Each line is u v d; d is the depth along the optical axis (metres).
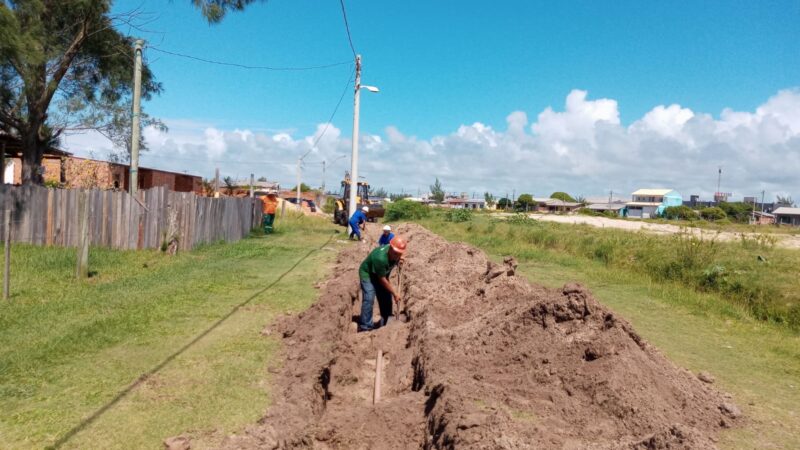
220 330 7.34
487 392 5.07
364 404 5.80
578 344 5.64
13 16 14.57
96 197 14.31
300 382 5.48
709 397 5.44
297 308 8.87
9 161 28.80
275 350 6.58
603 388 5.00
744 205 83.75
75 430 4.37
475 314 7.93
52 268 11.26
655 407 4.77
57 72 18.25
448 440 4.23
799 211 81.19
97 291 9.41
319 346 6.35
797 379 6.52
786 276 11.58
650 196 104.50
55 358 5.98
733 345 8.02
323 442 4.81
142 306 8.38
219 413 4.78
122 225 14.38
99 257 12.72
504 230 26.45
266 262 14.36
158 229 14.51
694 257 13.78
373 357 7.49
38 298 8.71
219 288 10.20
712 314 10.03
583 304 5.98
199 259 13.95
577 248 19.70
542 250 19.98
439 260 12.49
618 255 16.95
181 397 5.09
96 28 18.72
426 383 5.58
